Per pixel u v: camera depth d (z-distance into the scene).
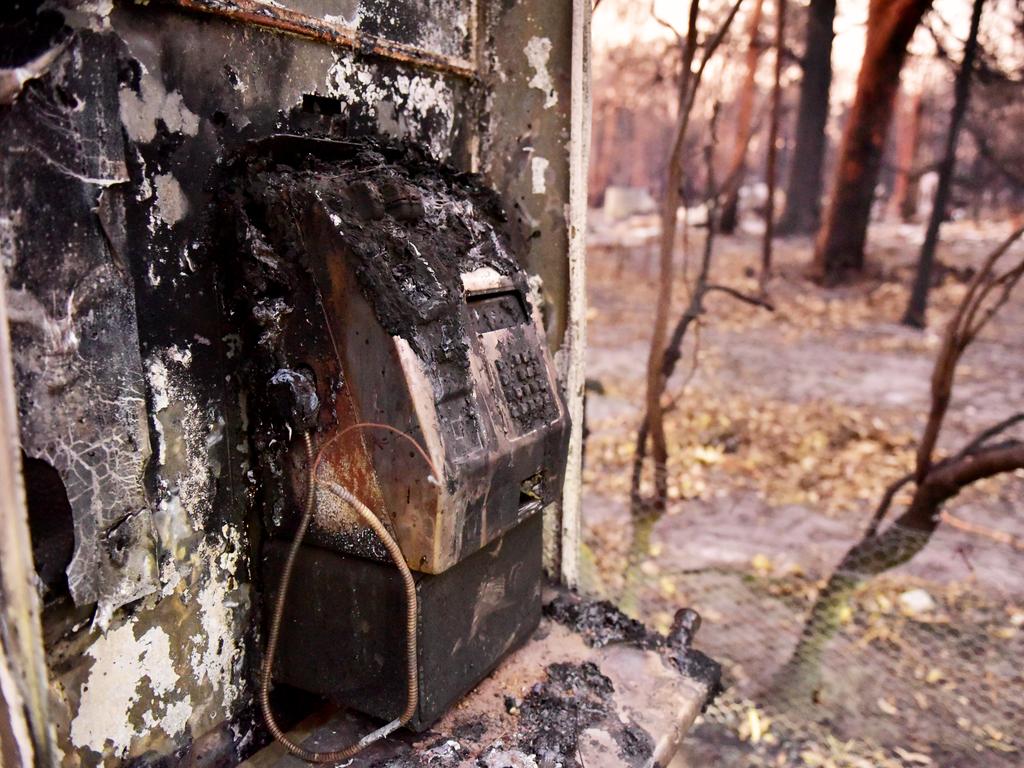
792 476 5.70
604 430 6.72
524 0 2.14
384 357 1.44
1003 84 7.49
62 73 1.21
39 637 1.02
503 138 2.26
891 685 3.46
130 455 1.38
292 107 1.66
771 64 11.56
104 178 1.29
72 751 1.39
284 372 1.53
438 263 1.59
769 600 4.05
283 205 1.49
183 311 1.49
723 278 13.27
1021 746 3.09
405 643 1.56
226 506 1.64
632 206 21.56
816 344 9.52
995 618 3.86
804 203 17.31
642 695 1.95
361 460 1.51
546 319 2.33
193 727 1.64
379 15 1.84
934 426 3.19
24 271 1.19
